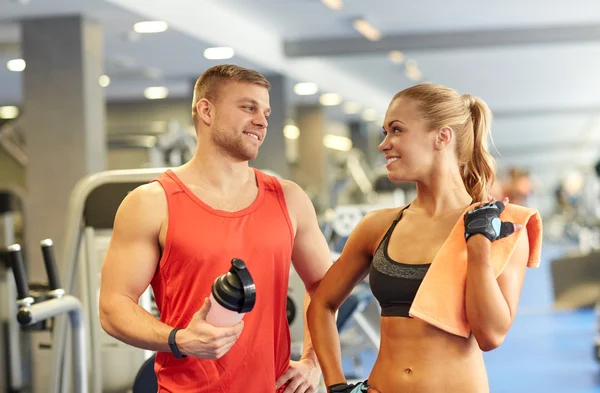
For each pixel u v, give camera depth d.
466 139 2.43
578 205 22.08
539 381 6.60
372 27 11.18
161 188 2.50
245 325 2.46
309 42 12.14
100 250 4.11
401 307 2.33
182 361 2.46
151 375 3.38
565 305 10.27
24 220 8.25
